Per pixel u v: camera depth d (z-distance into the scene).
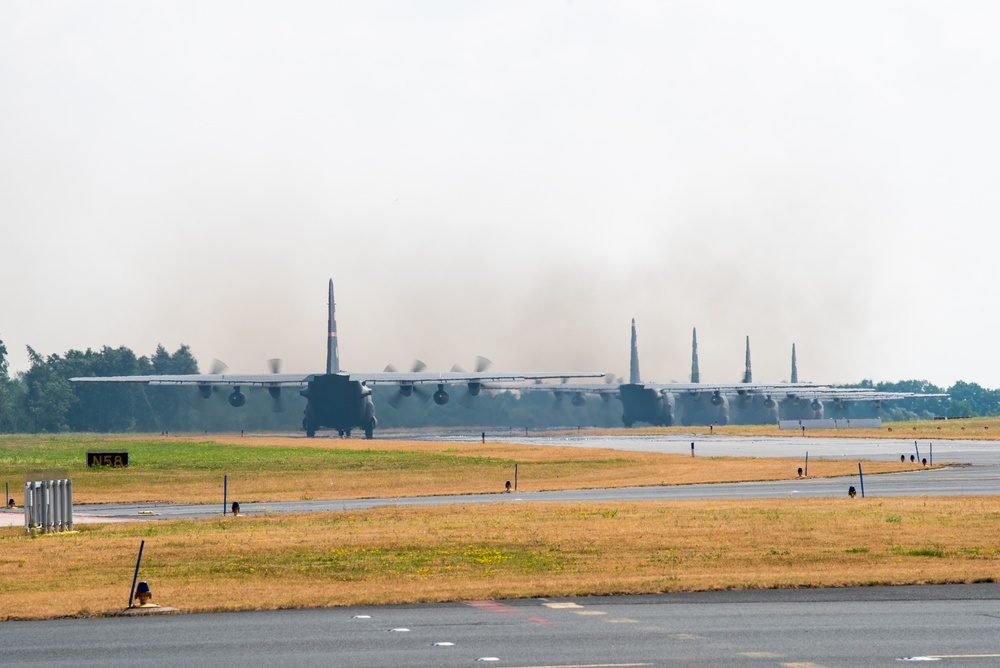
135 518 130.12
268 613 61.38
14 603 65.75
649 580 71.69
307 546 93.12
